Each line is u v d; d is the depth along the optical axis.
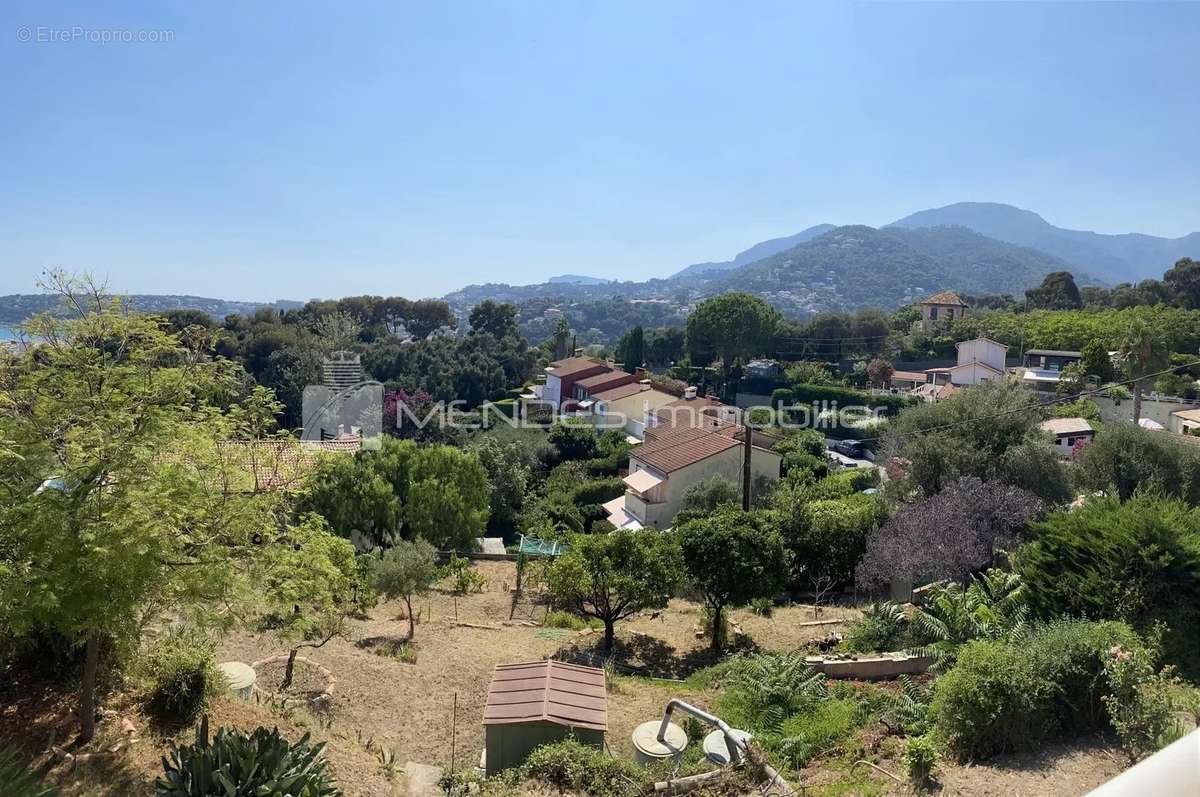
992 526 18.41
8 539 7.83
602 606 19.12
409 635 18.94
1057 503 21.84
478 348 78.94
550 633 20.33
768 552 18.97
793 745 10.89
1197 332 63.00
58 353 8.75
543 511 41.03
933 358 80.00
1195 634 11.80
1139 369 45.12
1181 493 21.77
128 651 8.62
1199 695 9.93
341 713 13.41
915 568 17.66
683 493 34.66
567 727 10.89
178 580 8.58
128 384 8.84
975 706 9.49
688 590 22.25
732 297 82.69
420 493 29.39
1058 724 9.58
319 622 14.12
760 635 19.50
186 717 10.53
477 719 13.80
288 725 11.47
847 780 9.30
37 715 9.78
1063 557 13.50
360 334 85.62
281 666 15.00
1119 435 23.94
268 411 10.82
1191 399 47.38
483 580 25.91
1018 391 26.72
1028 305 100.00
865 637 16.03
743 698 13.12
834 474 38.44
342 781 10.05
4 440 7.88
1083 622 11.05
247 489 9.85
